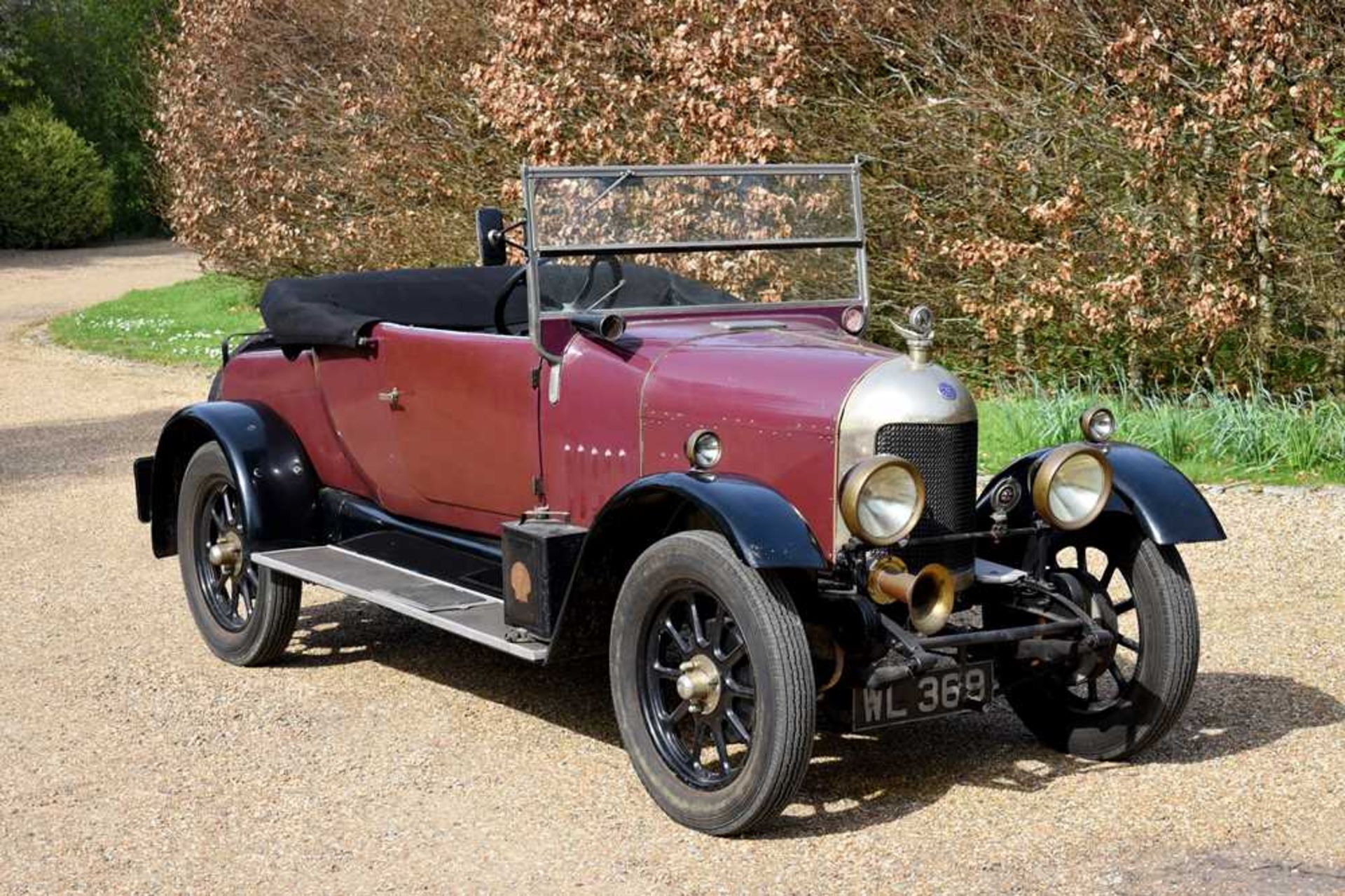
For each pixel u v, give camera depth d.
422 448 5.79
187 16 20.66
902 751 5.18
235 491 6.40
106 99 42.97
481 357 5.48
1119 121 10.58
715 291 5.58
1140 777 4.84
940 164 12.12
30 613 7.23
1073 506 4.76
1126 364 12.20
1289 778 4.77
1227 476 9.38
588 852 4.38
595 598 4.82
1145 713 4.86
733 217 5.50
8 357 18.22
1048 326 12.27
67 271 32.25
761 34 11.66
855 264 5.74
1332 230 10.80
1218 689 5.71
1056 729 5.12
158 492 6.71
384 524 6.11
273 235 18.34
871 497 4.31
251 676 6.18
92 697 5.94
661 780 4.57
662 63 12.72
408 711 5.69
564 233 5.19
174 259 34.75
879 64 12.66
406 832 4.55
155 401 14.32
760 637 4.23
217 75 19.52
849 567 4.51
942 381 4.63
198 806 4.80
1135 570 4.88
